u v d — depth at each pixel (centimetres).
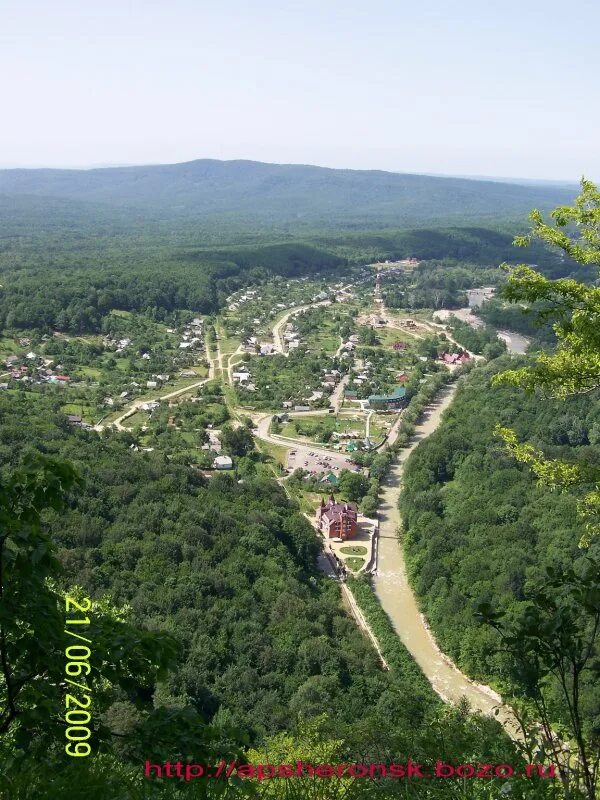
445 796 976
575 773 909
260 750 1467
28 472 913
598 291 1655
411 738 1086
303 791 1058
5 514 847
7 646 873
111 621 973
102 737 935
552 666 881
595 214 1873
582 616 920
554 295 1802
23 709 891
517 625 907
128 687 955
